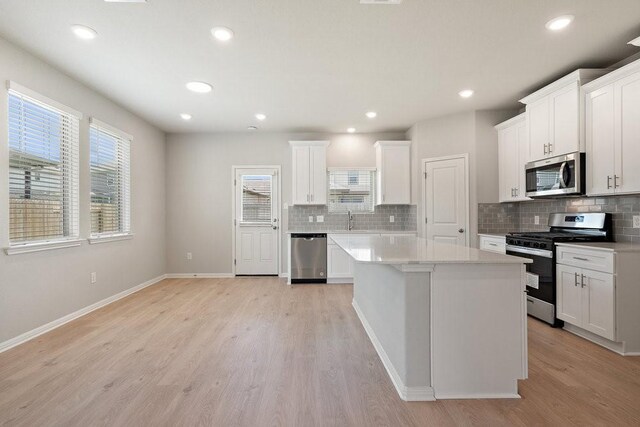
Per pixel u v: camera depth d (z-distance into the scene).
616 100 2.70
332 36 2.61
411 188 5.23
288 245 5.10
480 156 4.45
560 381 2.11
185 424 1.69
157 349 2.63
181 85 3.56
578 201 3.53
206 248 5.61
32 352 2.56
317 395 1.97
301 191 5.42
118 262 4.19
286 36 2.60
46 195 3.07
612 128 2.74
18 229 2.78
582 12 2.31
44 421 1.71
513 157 4.07
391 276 2.22
